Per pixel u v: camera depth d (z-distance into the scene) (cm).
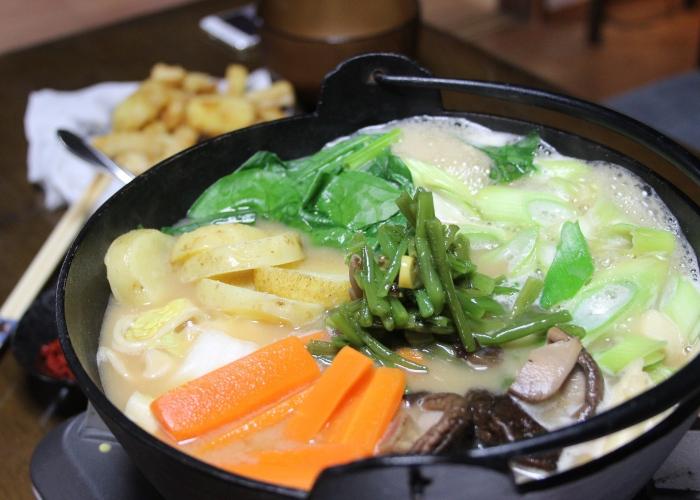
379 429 35
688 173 37
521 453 28
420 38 70
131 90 71
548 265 42
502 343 38
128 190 43
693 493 37
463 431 34
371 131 50
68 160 63
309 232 45
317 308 41
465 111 50
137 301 42
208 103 65
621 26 140
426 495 29
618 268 41
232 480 30
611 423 29
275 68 67
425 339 39
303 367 38
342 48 62
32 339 51
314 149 50
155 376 39
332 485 29
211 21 84
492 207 45
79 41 84
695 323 39
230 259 42
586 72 127
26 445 47
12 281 58
